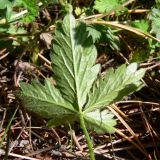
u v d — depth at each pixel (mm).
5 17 264
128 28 284
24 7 270
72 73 227
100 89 226
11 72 272
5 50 275
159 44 279
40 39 279
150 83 274
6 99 258
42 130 251
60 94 225
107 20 291
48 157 240
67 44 230
